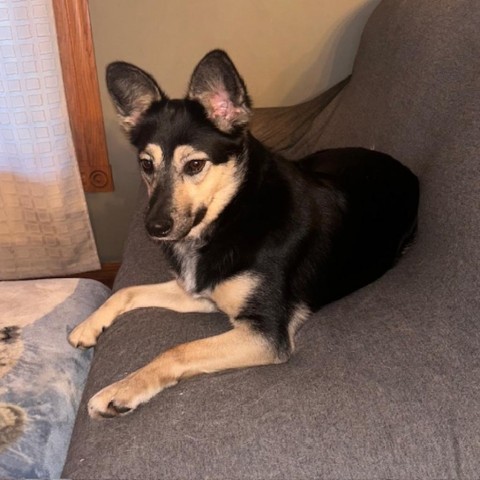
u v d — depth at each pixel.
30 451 0.59
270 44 1.13
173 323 0.71
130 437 0.54
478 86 0.72
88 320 0.74
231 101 0.69
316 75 1.17
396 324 0.63
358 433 0.51
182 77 1.16
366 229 0.75
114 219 1.31
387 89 0.91
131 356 0.66
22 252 1.23
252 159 0.72
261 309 0.66
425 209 0.76
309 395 0.55
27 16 0.99
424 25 0.87
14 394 0.65
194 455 0.51
